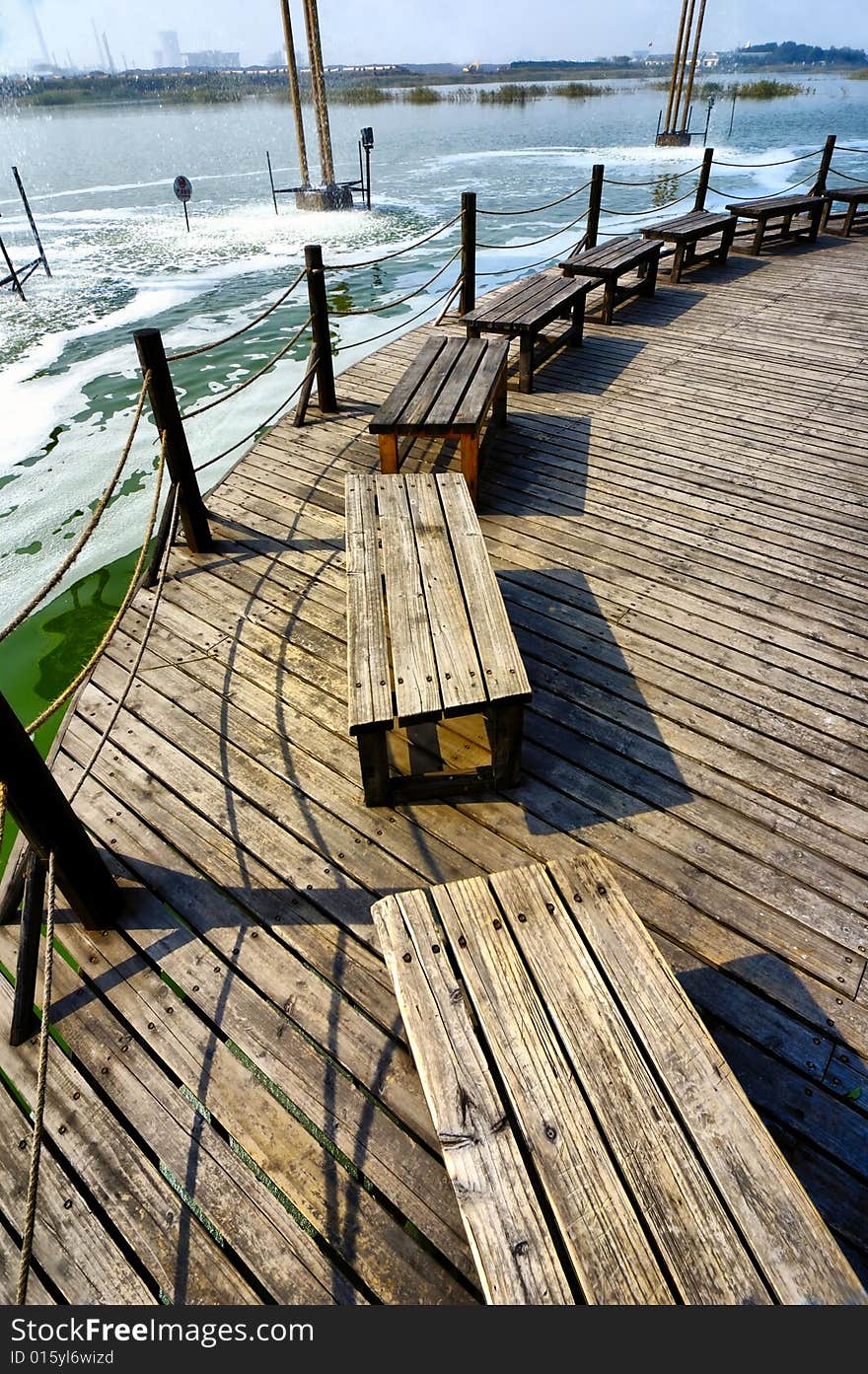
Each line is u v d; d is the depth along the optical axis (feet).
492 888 6.12
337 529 14.38
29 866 7.44
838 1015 6.93
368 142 61.36
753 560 12.91
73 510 20.12
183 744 9.94
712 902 7.88
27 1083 6.78
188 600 12.58
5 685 14.12
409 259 45.85
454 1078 4.97
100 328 36.01
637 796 9.01
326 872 8.30
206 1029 7.03
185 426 24.59
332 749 9.79
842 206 52.24
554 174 75.87
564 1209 4.38
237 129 165.48
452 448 16.81
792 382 19.51
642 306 25.58
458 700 7.65
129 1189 6.08
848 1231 5.63
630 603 12.04
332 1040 6.89
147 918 7.97
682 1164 4.53
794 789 9.04
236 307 38.63
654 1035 5.14
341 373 21.62
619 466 15.92
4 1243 5.84
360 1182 6.04
